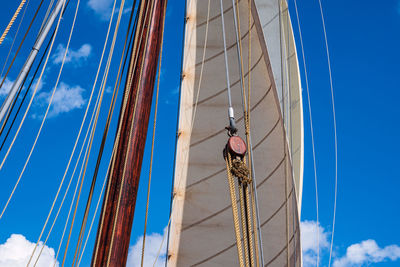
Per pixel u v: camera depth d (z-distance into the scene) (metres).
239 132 12.74
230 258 11.76
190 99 13.08
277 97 12.27
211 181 12.28
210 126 12.75
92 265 4.78
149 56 6.11
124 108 5.67
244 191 6.10
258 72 12.77
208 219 12.00
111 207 5.05
